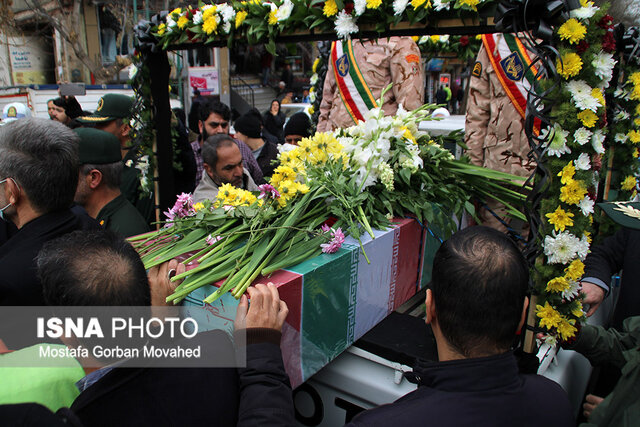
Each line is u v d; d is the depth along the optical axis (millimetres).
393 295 1975
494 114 2680
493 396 973
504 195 2291
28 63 13625
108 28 12781
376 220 1933
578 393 2049
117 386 936
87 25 12398
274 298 1235
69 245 996
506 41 2527
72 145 1528
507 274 995
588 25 1471
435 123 3658
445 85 9219
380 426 948
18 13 12328
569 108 1481
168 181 2803
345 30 1837
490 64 2643
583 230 1618
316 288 1456
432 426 941
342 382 1737
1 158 1429
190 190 3316
